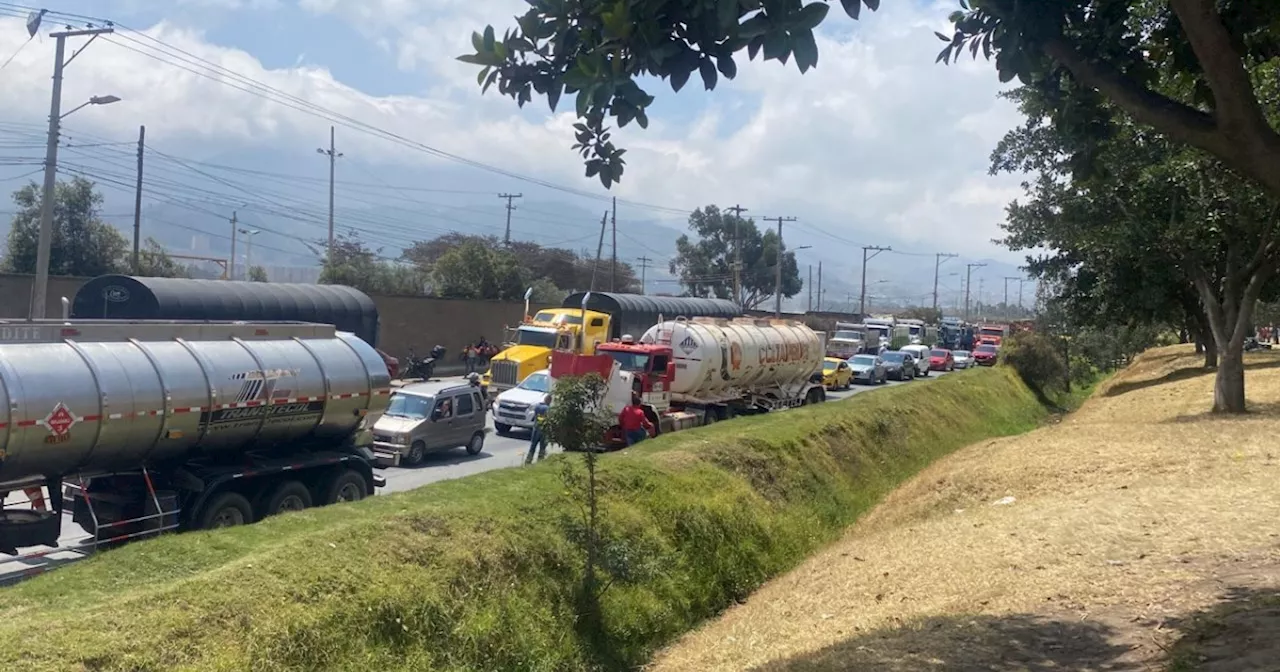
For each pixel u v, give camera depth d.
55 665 5.83
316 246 99.56
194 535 8.70
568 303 42.03
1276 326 58.78
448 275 56.91
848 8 4.00
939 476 16.69
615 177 5.06
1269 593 6.79
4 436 9.46
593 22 4.57
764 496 15.00
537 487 11.08
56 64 23.95
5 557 10.55
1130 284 25.55
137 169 38.06
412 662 7.63
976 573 9.25
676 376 25.20
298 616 7.19
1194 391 26.06
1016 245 27.28
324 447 13.33
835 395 41.97
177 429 10.98
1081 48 5.63
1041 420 35.50
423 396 20.27
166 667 6.24
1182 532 9.50
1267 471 12.62
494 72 4.80
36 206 39.34
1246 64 6.34
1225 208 19.39
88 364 10.27
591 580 9.77
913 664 6.49
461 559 8.83
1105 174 6.18
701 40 4.27
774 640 8.88
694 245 92.75
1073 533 10.16
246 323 12.37
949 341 83.50
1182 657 5.60
